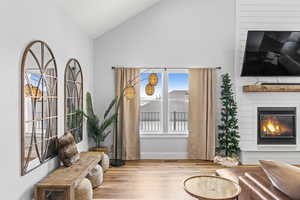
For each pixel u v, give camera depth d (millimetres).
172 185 3035
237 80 4293
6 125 1734
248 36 3898
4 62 1709
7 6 1742
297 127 4188
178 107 4508
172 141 4414
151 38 4348
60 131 2852
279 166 1430
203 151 4266
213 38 4332
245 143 4234
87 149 4094
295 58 3996
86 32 3908
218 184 1949
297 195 1275
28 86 2045
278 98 4207
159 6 4332
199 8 4332
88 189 2383
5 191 1724
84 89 3859
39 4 2264
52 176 2287
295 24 4191
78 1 2840
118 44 4363
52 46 2590
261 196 1380
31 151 2094
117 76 4305
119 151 4309
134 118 4316
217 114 4367
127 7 3777
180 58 4348
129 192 2805
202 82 4285
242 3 4270
